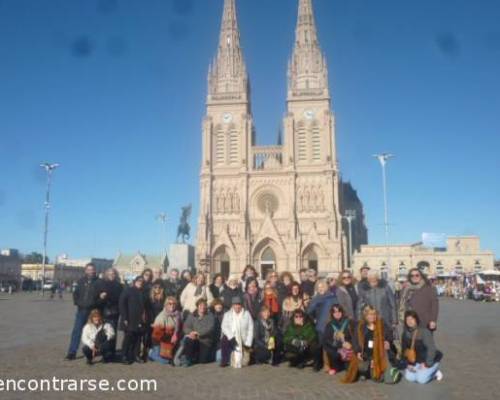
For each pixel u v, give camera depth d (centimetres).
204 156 13712
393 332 1869
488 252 13362
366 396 1430
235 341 1917
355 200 17762
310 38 14312
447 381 1630
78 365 1914
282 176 13425
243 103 13975
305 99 13712
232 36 14800
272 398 1398
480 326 3366
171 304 1995
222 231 13200
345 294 1866
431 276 10988
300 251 12938
